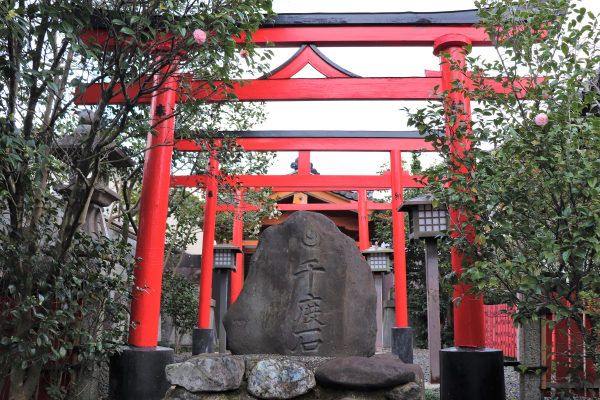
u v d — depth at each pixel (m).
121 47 4.12
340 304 5.05
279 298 5.09
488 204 3.95
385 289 19.08
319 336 4.94
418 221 8.33
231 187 8.80
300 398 4.44
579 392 5.36
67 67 4.52
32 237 4.32
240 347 5.03
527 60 4.05
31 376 4.39
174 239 12.56
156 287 6.03
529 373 5.62
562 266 3.91
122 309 5.15
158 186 6.25
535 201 3.84
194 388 4.33
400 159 10.88
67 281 4.48
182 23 3.88
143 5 4.31
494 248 4.32
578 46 3.88
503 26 4.19
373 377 4.34
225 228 16.86
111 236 10.12
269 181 12.38
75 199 4.65
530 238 3.86
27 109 4.17
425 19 7.20
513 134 3.70
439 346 8.03
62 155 4.92
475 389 5.12
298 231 5.25
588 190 3.54
